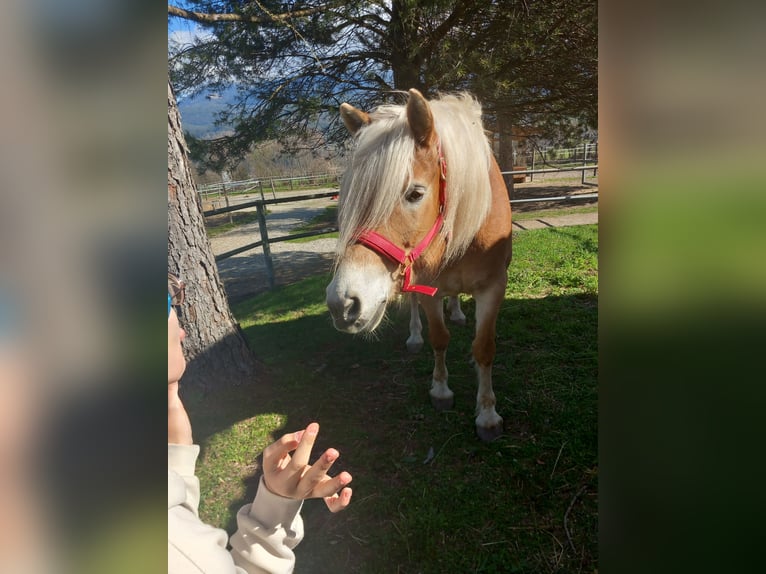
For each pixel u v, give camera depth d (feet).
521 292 15.20
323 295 18.44
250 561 3.38
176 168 9.57
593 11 15.80
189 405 10.00
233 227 45.44
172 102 9.45
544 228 25.36
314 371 11.37
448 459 7.83
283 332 14.67
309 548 6.37
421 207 5.97
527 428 8.41
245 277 25.03
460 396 9.64
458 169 6.36
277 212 54.90
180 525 2.75
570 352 10.91
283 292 20.10
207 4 16.93
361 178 5.81
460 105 7.09
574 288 15.14
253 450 8.53
